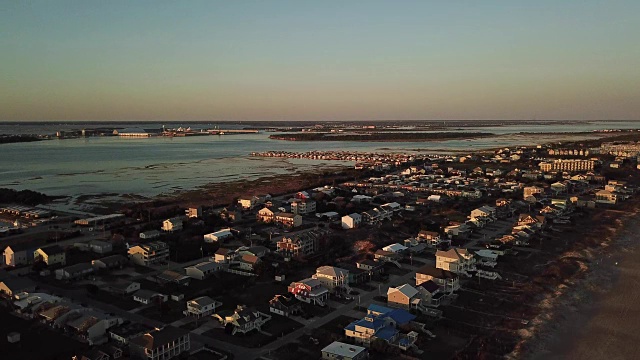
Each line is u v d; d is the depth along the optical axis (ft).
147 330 216.54
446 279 261.44
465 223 415.23
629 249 347.56
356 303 251.80
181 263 321.11
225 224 424.87
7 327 216.54
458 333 214.90
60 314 221.66
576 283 278.87
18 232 399.03
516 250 342.44
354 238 377.09
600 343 209.05
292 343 206.80
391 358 192.24
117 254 333.42
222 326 223.30
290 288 260.62
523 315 235.40
